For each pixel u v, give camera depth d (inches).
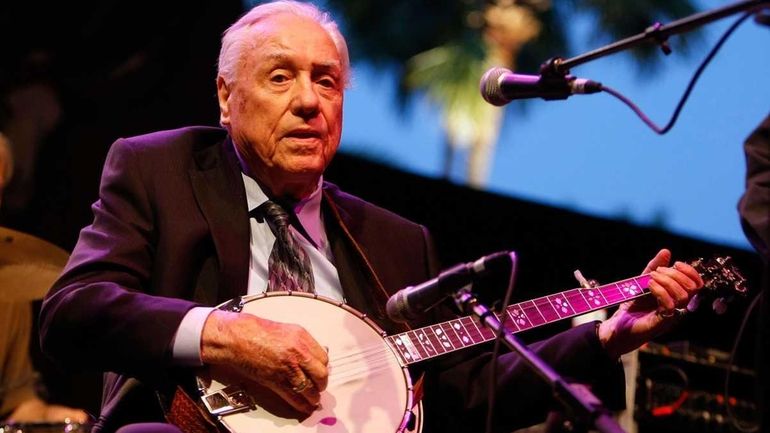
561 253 354.0
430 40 502.3
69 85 348.2
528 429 236.7
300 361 143.6
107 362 148.8
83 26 348.8
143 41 354.0
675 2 462.9
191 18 357.1
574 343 170.1
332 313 161.2
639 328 167.6
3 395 289.4
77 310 149.0
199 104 358.9
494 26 510.3
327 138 171.3
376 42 501.7
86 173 352.2
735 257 379.2
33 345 305.0
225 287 161.0
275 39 169.2
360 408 151.9
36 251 256.2
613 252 362.6
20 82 344.2
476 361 177.8
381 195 333.7
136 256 158.7
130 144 168.6
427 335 163.6
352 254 177.3
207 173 169.6
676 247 374.6
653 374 240.1
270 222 172.2
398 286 177.5
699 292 168.1
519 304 168.9
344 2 499.8
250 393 147.6
